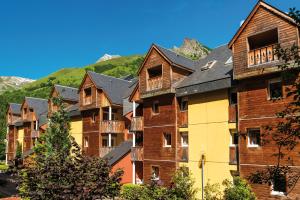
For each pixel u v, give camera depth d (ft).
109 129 113.50
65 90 148.46
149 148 92.48
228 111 74.13
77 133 131.13
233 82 71.51
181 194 66.49
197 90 79.66
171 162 85.35
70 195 36.99
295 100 21.50
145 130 94.38
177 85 86.33
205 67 86.17
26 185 40.34
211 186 69.10
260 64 64.85
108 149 113.50
